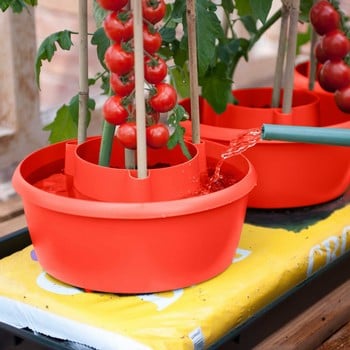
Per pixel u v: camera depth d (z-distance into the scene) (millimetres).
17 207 1760
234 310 1171
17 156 2021
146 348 1068
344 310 1376
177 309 1143
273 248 1326
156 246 1136
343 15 1546
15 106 1977
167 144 1218
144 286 1167
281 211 1469
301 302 1328
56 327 1141
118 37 1107
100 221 1113
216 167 1292
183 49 1423
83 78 1280
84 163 1184
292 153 1419
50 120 2150
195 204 1118
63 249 1164
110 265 1148
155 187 1155
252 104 1742
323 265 1371
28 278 1229
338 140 1121
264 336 1245
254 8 1332
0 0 1346
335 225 1421
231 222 1194
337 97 1486
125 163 1271
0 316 1200
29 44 1958
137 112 1103
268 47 2791
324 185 1474
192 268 1179
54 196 1129
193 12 1233
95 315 1130
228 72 1691
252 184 1201
